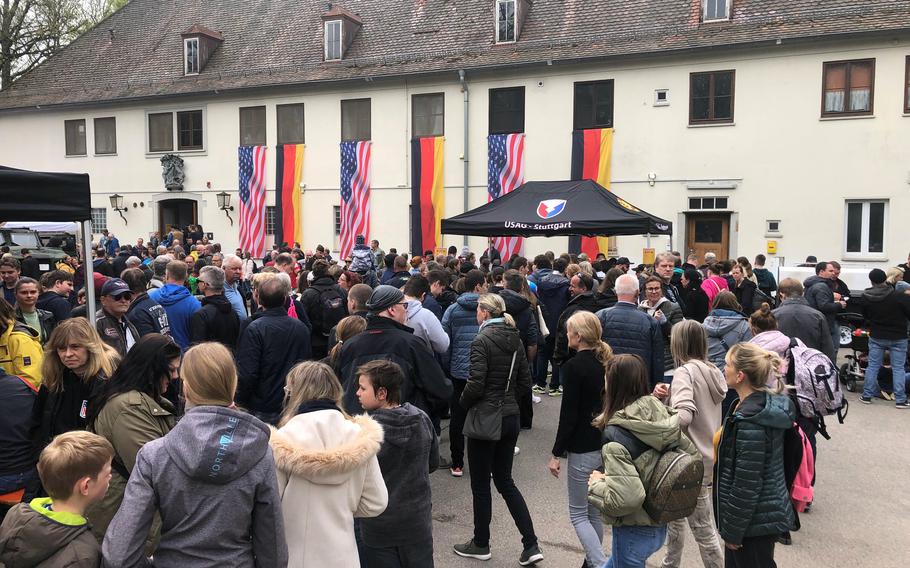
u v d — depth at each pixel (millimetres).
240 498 2355
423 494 3301
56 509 2342
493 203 11297
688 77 17844
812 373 5016
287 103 22500
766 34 16891
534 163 19469
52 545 2244
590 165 18812
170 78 24516
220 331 5738
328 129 21984
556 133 19234
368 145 21422
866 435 7395
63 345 3451
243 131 23188
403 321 4594
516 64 19141
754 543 3336
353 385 4234
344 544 2723
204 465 2293
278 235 22688
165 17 27531
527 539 4477
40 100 25922
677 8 18688
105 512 2857
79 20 30469
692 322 4285
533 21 20266
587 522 4168
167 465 2330
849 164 16484
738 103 17406
